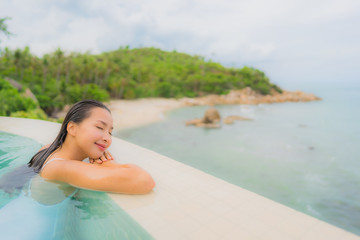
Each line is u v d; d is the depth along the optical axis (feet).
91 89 163.53
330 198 52.70
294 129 128.06
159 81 259.39
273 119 158.10
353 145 99.86
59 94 135.44
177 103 211.41
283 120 155.94
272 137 106.32
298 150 89.04
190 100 224.12
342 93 586.86
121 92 203.00
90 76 200.44
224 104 228.43
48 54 179.22
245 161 74.43
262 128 124.77
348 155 84.89
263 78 315.17
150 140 96.17
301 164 74.43
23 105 69.77
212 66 348.38
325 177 64.49
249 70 318.86
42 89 151.84
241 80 296.30
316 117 177.27
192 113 166.20
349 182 61.41
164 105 195.52
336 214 46.32
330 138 111.96
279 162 75.05
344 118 177.58
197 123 125.18
